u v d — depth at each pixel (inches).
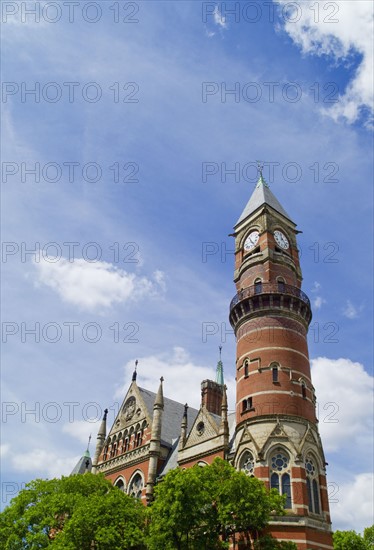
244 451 1798.7
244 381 1973.4
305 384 1932.8
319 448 1815.9
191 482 1470.2
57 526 1878.7
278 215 2407.7
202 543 1469.0
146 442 2491.4
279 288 2106.3
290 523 1582.2
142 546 1833.2
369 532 2687.0
